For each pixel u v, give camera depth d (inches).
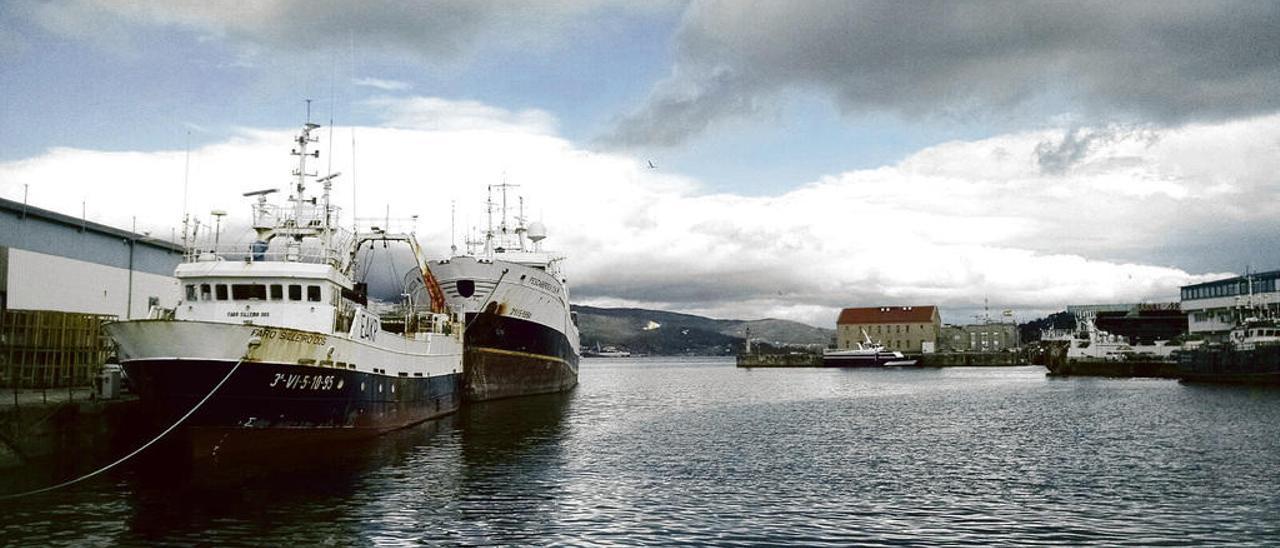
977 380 4798.2
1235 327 4399.6
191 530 868.0
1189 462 1381.6
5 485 1038.4
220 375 1179.9
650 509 1014.4
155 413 1198.3
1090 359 5123.0
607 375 6968.5
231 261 1376.7
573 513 984.9
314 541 839.1
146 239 1958.7
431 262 2345.0
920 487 1172.5
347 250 1612.9
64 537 832.3
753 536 892.6
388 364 1558.8
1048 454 1501.0
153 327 1154.0
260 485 1084.5
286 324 1342.3
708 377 6097.4
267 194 1521.9
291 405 1262.3
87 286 1738.4
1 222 1487.5
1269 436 1712.6
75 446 1210.6
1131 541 880.9
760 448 1574.8
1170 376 4702.3
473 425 1836.9
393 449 1412.4
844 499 1085.1
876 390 3774.6
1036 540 883.4
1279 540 883.4
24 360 1365.7
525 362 2591.0
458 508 997.2
